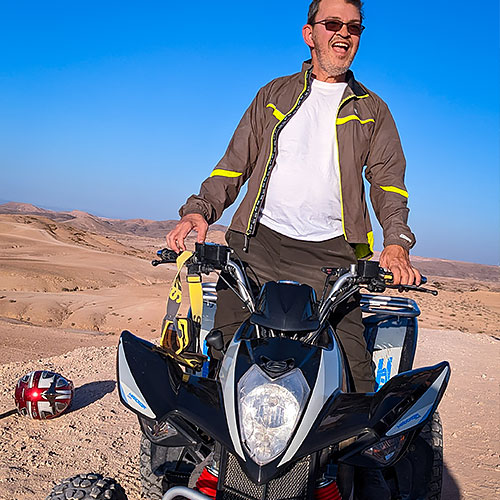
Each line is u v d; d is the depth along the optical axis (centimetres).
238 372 286
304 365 287
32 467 549
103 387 837
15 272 5056
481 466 629
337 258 395
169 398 302
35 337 1977
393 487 386
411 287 332
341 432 277
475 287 13188
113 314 3116
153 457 396
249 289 338
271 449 264
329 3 387
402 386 311
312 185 391
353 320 374
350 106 394
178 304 350
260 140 421
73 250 8294
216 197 410
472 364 1156
